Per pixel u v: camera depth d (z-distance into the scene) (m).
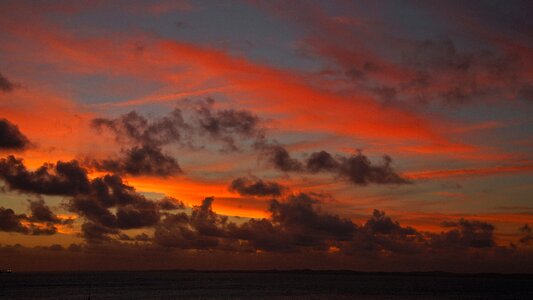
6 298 137.00
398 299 139.88
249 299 133.88
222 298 137.75
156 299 132.50
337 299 138.00
